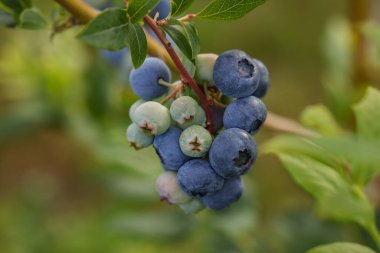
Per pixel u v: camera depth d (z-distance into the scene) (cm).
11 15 50
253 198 68
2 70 79
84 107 77
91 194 143
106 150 71
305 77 143
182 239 71
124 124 71
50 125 79
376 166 46
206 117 43
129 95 63
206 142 42
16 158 152
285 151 46
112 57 59
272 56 146
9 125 77
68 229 102
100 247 97
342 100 66
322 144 40
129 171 71
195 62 43
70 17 50
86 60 74
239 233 66
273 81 143
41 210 106
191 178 42
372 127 46
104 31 40
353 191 46
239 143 42
